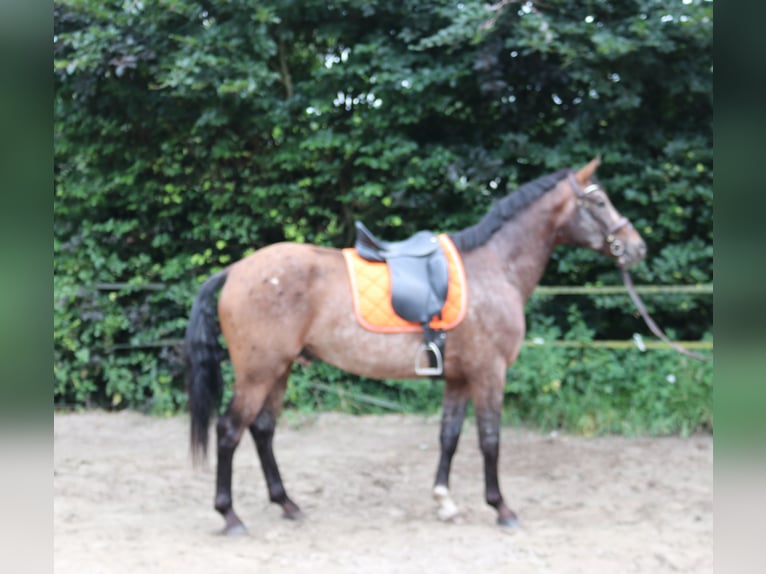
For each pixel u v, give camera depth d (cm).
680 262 640
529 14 595
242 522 388
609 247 429
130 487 472
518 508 439
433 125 685
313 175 692
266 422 412
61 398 705
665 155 670
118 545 356
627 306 646
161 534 379
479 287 398
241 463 536
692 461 538
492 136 679
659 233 659
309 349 395
